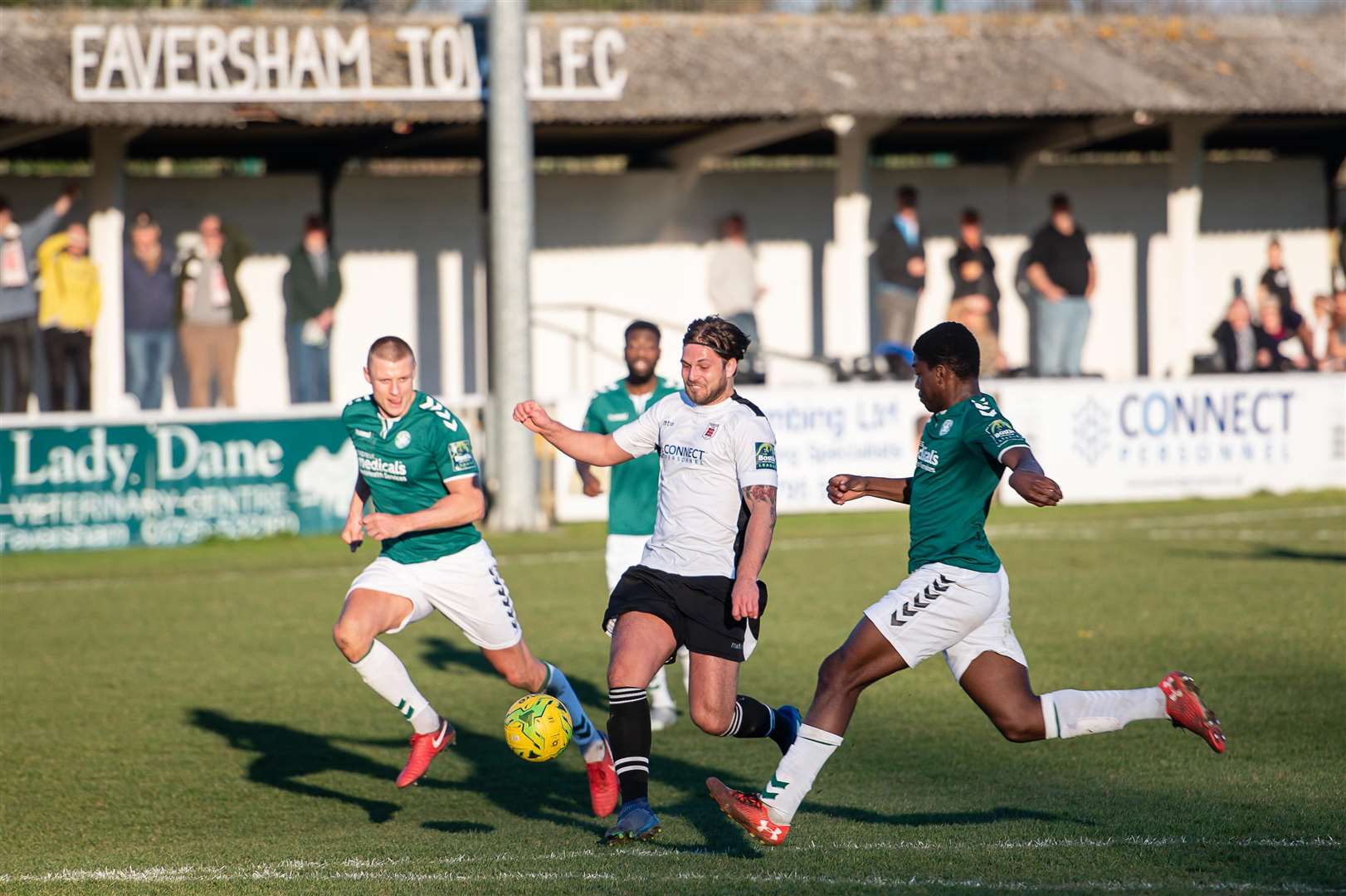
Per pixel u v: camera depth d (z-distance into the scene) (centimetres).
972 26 7719
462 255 8138
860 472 6519
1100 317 8794
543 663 2409
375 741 2852
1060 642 3566
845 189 7512
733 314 7444
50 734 2894
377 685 2262
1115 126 7700
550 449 6219
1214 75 7644
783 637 3759
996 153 8669
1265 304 7669
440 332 8131
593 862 1969
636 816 1994
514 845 2097
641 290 8275
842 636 3766
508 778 2583
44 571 5097
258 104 6506
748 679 3284
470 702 3161
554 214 8156
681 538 2095
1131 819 2139
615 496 2959
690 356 2091
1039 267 7625
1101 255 8775
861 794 2364
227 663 3575
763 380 7062
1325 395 6994
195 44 6575
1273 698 2956
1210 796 2264
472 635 2381
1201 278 8912
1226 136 8719
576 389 8169
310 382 7025
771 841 1944
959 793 2348
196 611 4275
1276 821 2100
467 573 2339
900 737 2761
